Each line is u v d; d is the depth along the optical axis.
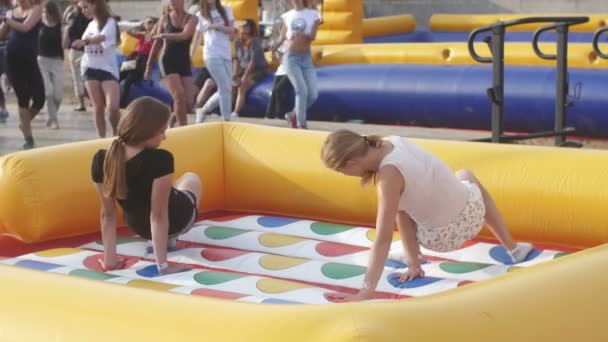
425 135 10.48
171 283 4.80
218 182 6.50
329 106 10.97
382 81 10.61
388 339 2.90
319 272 5.00
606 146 9.80
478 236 5.63
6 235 5.92
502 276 3.48
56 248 5.73
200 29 9.68
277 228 5.93
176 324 3.19
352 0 13.35
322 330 2.96
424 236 4.73
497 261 5.15
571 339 3.22
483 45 10.51
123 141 4.92
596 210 5.30
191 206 5.32
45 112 12.16
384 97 10.58
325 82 10.95
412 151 4.47
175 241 5.48
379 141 4.43
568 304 3.32
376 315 2.99
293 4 10.20
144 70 12.02
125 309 3.31
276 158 6.30
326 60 11.31
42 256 5.34
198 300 3.34
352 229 5.76
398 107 10.53
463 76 10.16
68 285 3.53
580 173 5.38
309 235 5.78
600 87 9.37
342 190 6.05
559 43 8.45
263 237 5.61
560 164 5.46
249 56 11.14
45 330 3.32
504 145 5.74
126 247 5.51
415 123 10.58
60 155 5.82
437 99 10.25
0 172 5.68
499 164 5.59
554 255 5.15
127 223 5.19
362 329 2.91
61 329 3.30
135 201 5.00
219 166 6.50
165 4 9.11
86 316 3.32
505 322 3.14
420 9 17.03
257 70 11.16
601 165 5.38
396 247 5.32
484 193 4.99
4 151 9.56
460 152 5.73
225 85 9.75
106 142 6.08
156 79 11.99
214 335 3.10
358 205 6.02
